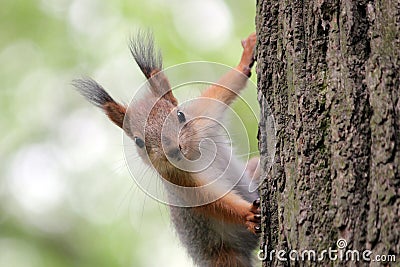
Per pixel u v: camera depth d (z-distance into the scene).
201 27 19.06
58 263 20.06
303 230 7.21
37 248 20.44
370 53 7.25
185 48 18.62
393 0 7.28
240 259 11.76
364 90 7.13
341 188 6.97
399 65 7.05
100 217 19.64
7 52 20.91
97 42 19.89
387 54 7.11
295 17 7.86
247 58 10.29
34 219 20.67
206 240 11.70
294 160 7.55
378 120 6.91
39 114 20.55
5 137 20.55
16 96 20.62
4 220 20.80
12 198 20.86
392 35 7.17
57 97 20.45
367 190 6.86
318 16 7.64
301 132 7.50
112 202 19.38
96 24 20.14
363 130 7.02
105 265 19.09
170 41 18.67
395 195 6.65
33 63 20.72
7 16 21.20
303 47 7.73
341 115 7.16
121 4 19.86
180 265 18.48
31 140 20.52
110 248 19.11
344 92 7.21
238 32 19.06
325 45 7.57
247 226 10.34
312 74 7.57
